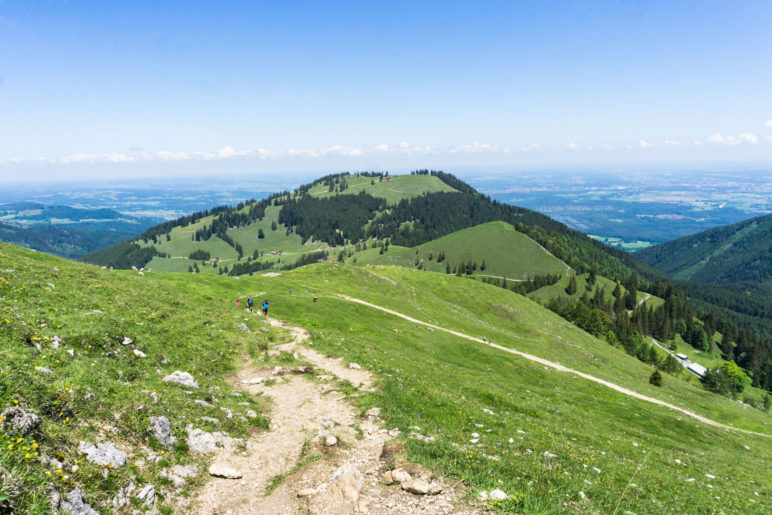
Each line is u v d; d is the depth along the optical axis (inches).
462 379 1568.7
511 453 701.9
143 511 420.8
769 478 1178.0
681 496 707.4
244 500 490.9
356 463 598.2
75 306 986.1
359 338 1908.2
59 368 587.5
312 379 1061.1
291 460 610.5
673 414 2194.9
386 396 950.4
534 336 4215.1
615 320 7810.0
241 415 741.3
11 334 641.0
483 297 4886.8
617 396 2346.2
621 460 901.2
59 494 357.1
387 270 5255.9
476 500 464.8
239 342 1250.6
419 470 537.3
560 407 1567.4
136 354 866.8
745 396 6205.7
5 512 309.1
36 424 415.2
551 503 475.5
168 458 518.3
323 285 3595.0
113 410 529.7
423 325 2915.8
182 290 1893.5
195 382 831.1
